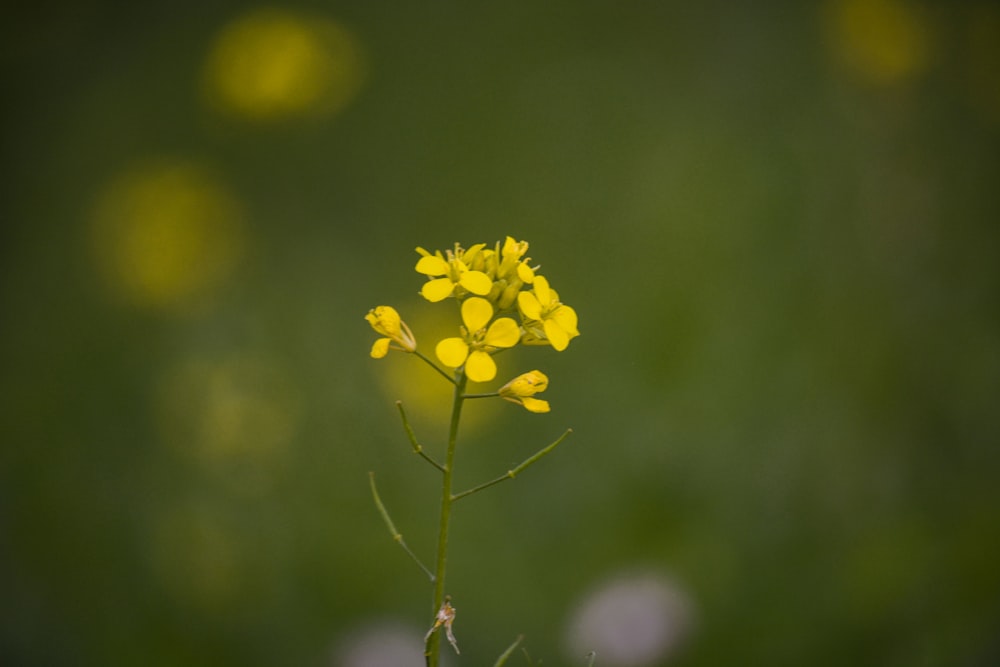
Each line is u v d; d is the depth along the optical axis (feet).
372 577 2.42
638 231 3.01
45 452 2.58
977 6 3.30
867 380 2.55
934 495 2.40
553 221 3.21
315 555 2.44
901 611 2.30
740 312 2.69
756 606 2.34
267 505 2.53
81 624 2.34
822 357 2.60
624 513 2.46
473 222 3.29
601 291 2.94
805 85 3.32
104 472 2.57
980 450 2.46
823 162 2.92
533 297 1.84
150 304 3.09
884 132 3.01
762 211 2.82
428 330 2.96
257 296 3.02
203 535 2.42
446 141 3.47
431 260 1.85
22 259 3.26
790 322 2.66
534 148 3.40
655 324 2.70
